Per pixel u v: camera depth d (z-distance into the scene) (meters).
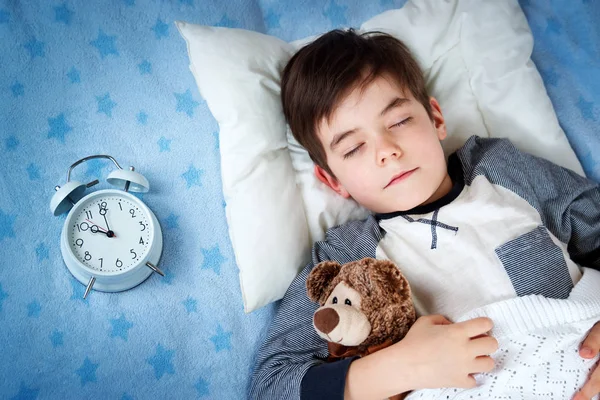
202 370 1.21
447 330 0.90
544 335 0.93
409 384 0.91
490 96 1.33
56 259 1.20
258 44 1.26
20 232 1.19
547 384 0.92
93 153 1.28
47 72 1.29
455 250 1.07
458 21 1.34
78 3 1.33
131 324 1.21
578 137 1.35
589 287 1.00
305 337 1.10
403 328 0.96
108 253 1.16
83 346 1.17
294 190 1.26
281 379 1.03
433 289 1.06
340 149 1.10
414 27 1.31
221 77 1.21
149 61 1.36
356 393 0.94
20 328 1.15
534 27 1.44
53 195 1.19
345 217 1.31
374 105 1.08
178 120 1.35
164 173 1.31
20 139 1.24
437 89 1.35
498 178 1.15
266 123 1.23
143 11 1.38
